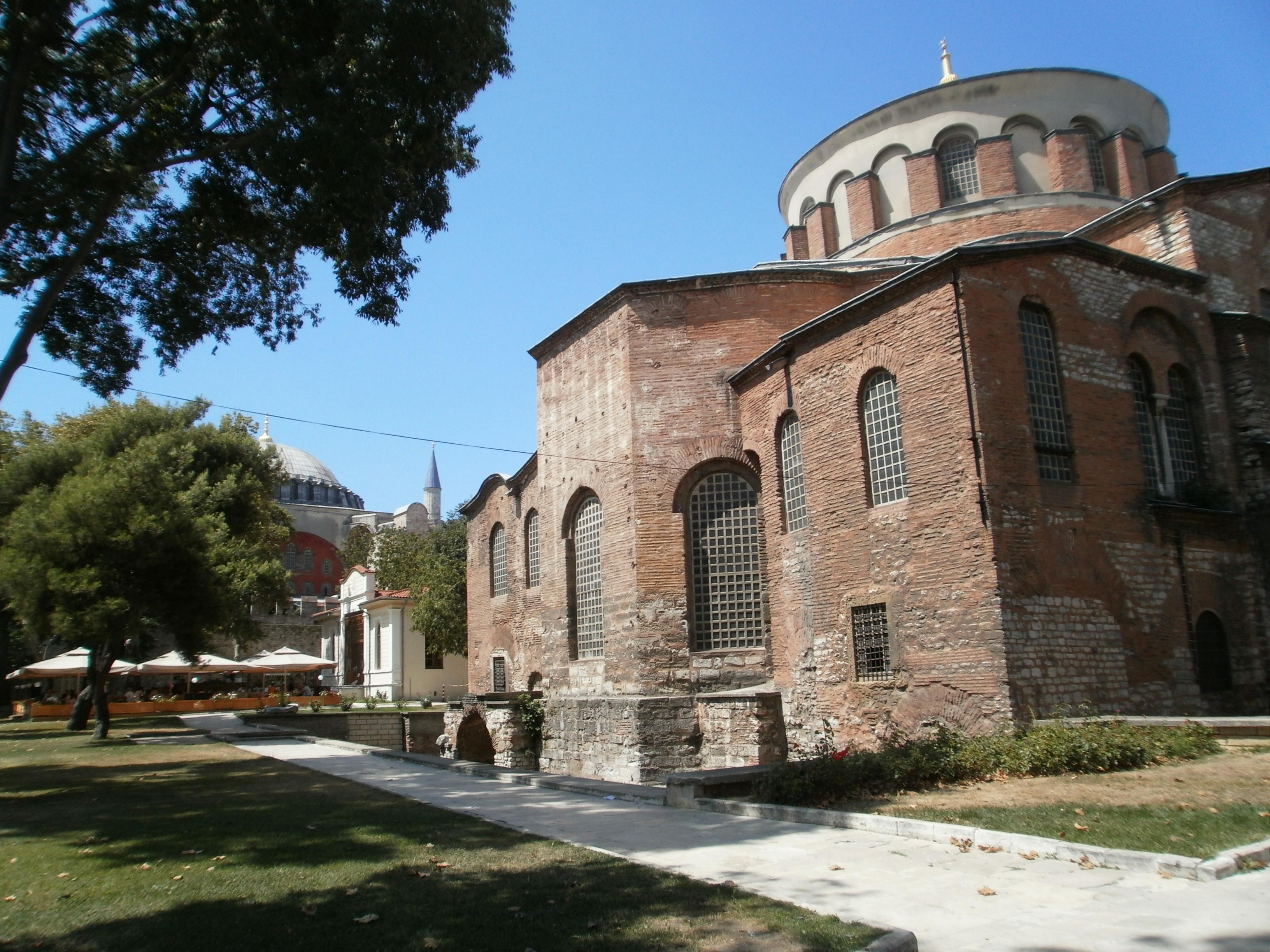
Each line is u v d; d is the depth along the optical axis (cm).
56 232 1723
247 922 768
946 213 3138
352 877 927
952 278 1939
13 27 1384
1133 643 1947
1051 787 1302
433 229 1875
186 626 3042
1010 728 1686
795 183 3834
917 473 1991
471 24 1616
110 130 1545
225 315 1945
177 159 1603
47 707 4900
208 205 1759
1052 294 2052
